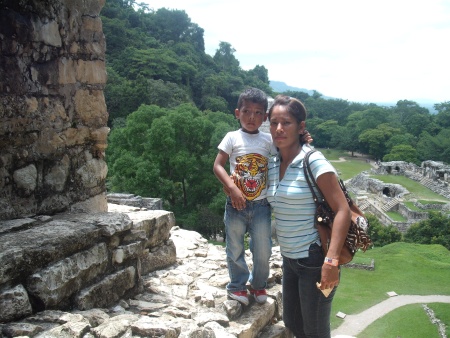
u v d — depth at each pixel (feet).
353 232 10.15
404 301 53.21
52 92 12.57
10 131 11.33
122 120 133.39
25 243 9.61
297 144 11.07
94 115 14.23
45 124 12.34
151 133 76.84
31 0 11.69
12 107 11.31
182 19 274.98
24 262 9.23
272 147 11.83
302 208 10.37
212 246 18.79
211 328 10.46
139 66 193.88
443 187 132.16
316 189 10.28
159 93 158.92
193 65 229.25
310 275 10.51
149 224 14.58
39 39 11.93
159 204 29.12
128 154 76.89
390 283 59.11
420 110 313.12
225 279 14.49
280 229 10.78
